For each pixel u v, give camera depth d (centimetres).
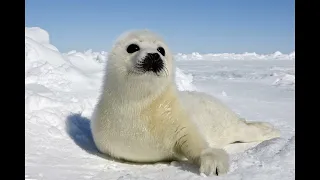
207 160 66
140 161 75
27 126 87
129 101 71
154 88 71
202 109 88
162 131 72
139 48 74
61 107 105
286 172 64
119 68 72
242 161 70
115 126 72
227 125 90
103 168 71
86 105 114
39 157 73
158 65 70
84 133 95
